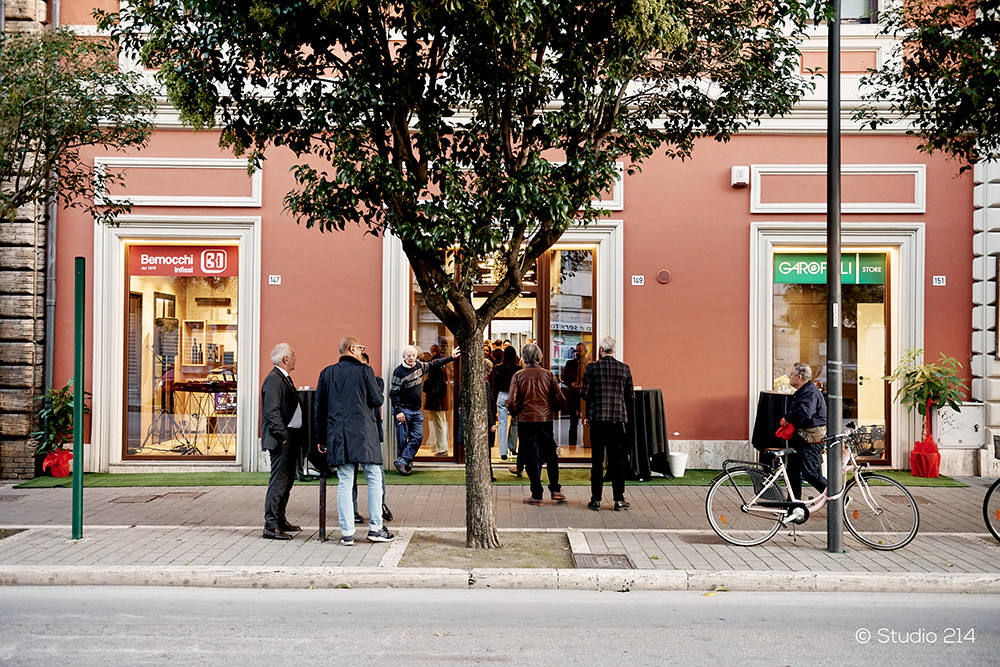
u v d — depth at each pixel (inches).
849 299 455.8
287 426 286.0
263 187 445.1
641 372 443.8
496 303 277.0
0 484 405.1
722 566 251.6
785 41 301.6
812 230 442.3
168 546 273.1
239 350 444.5
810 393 292.5
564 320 455.5
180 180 443.5
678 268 445.1
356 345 287.1
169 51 275.1
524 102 277.0
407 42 273.4
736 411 442.9
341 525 277.6
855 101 439.2
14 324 427.2
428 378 452.8
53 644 188.1
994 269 428.8
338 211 253.3
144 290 451.2
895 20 352.2
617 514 335.0
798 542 285.9
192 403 451.8
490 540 275.0
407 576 242.2
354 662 177.8
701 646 189.6
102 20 283.7
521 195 245.8
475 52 261.7
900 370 433.1
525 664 177.3
